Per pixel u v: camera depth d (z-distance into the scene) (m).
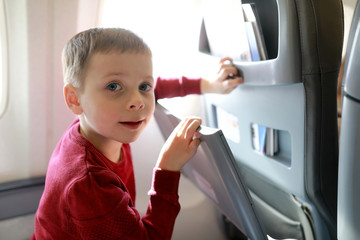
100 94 0.78
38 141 1.41
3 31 1.21
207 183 1.11
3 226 1.36
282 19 0.85
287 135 1.05
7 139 1.37
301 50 0.85
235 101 1.15
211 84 1.17
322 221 1.06
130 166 1.09
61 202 0.77
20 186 1.40
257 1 1.08
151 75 0.83
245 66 1.03
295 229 1.12
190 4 1.46
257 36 0.97
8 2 1.18
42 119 1.39
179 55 1.54
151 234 0.78
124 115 0.79
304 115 0.90
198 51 1.29
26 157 1.42
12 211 1.39
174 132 0.82
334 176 1.00
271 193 1.20
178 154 0.80
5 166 1.41
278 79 0.90
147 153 1.61
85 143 0.85
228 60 1.11
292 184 1.02
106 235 0.72
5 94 1.30
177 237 1.56
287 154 1.07
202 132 0.75
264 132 1.07
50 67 1.31
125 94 0.79
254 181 1.28
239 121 1.18
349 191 0.76
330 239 1.09
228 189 0.85
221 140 0.73
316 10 0.84
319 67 0.87
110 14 1.35
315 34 0.85
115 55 0.77
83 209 0.72
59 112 1.39
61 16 1.23
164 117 1.03
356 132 0.71
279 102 0.96
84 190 0.73
